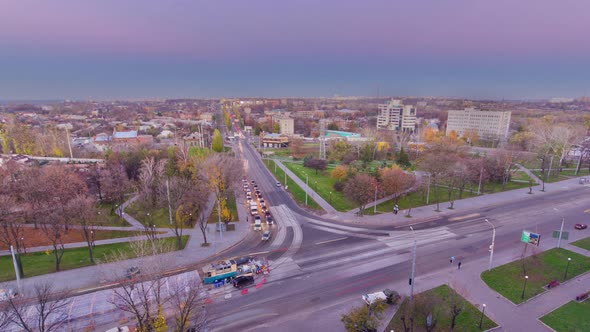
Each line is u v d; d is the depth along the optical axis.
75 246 58.50
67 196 62.50
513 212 75.56
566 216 72.75
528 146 141.75
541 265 50.91
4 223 50.34
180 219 65.62
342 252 56.50
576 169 117.19
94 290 44.06
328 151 158.88
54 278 47.22
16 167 90.00
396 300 41.50
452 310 37.91
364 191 73.38
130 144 158.75
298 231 66.19
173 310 38.22
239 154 166.62
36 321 36.25
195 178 81.50
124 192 87.25
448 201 84.06
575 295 43.41
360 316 33.59
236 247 59.00
